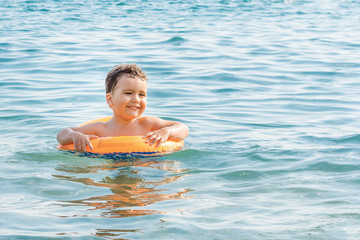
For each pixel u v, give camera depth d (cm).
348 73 1194
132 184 498
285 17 2339
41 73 1180
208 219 399
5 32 1795
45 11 2466
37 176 521
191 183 502
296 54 1429
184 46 1540
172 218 401
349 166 549
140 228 381
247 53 1447
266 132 732
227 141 680
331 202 437
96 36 1720
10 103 911
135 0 3009
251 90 1038
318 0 3141
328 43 1623
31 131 736
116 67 662
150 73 1184
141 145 622
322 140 675
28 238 365
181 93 1004
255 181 505
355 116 831
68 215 411
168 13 2422
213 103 931
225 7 2706
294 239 362
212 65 1280
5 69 1222
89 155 615
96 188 485
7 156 602
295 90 1036
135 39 1666
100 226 387
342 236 367
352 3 2986
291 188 479
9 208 428
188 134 722
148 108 890
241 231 375
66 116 827
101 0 3002
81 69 1220
